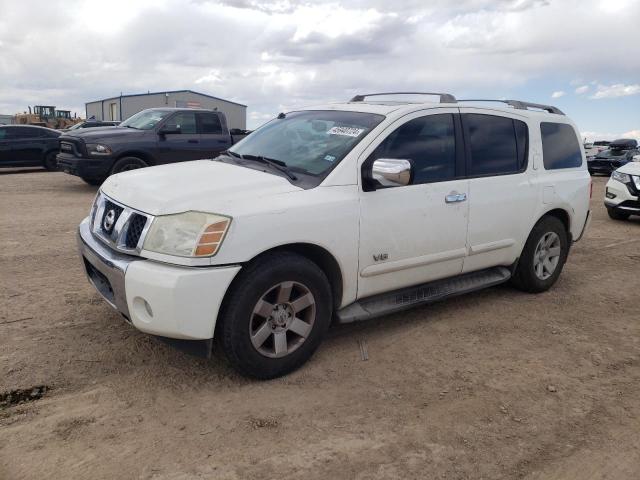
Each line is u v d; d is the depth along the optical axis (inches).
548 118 221.5
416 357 163.5
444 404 137.6
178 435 120.1
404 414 132.2
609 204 430.0
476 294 223.1
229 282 132.1
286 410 131.6
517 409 136.6
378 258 161.3
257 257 139.4
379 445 119.6
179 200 135.4
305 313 149.8
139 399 133.8
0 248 267.1
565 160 226.7
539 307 210.8
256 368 141.4
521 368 159.2
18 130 645.3
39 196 444.8
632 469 115.8
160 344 162.4
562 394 144.9
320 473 109.7
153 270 129.0
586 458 118.4
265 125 200.1
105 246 145.3
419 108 175.9
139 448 115.0
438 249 176.9
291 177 153.6
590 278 256.2
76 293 203.3
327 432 123.5
